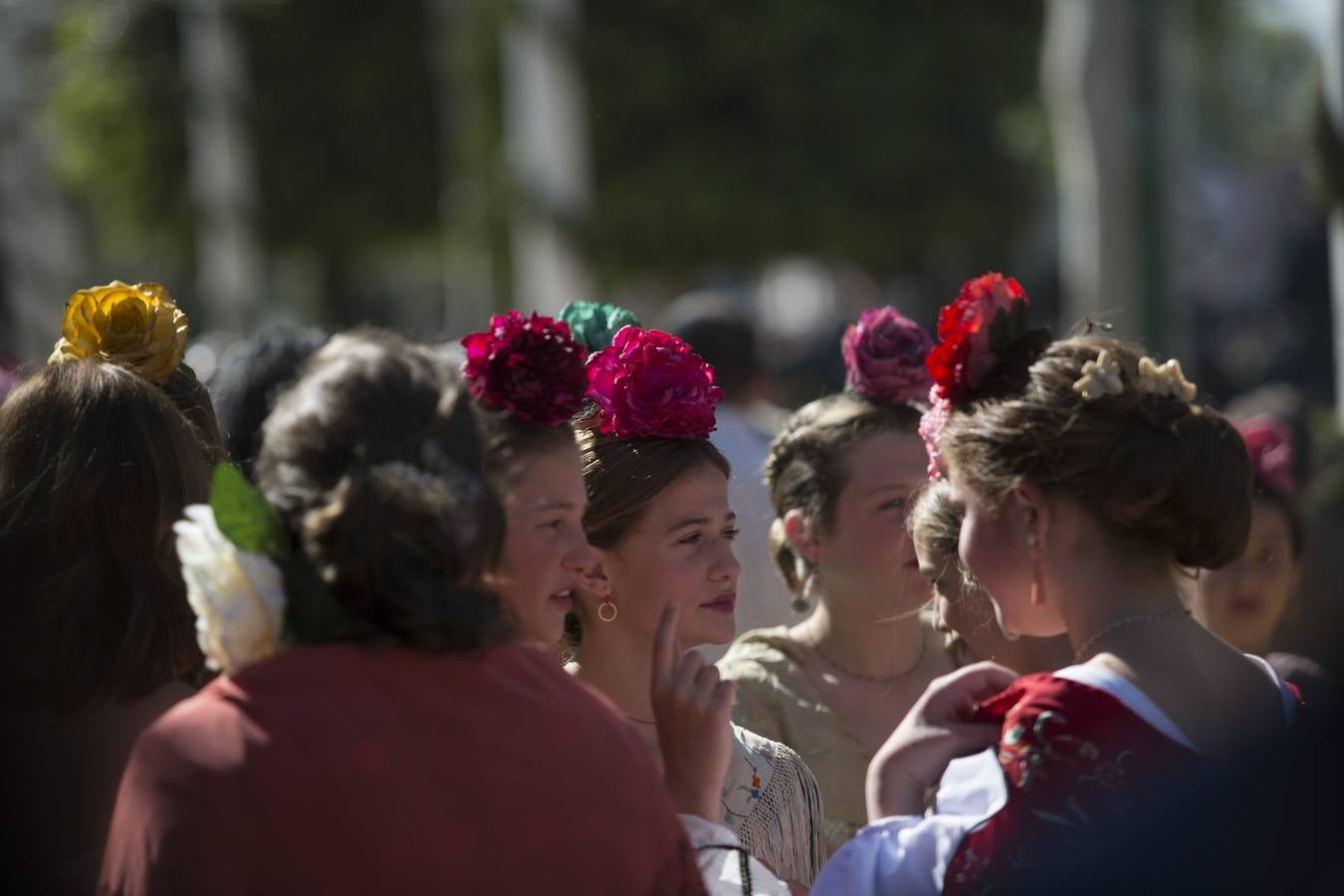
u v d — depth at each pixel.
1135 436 6.89
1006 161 51.31
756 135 49.50
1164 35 24.73
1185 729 6.56
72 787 7.94
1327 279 37.22
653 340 9.30
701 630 9.26
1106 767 6.46
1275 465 12.47
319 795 5.81
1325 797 4.91
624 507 9.05
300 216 58.97
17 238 49.69
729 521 9.52
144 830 5.88
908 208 50.22
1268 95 88.62
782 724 10.91
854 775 10.77
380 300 86.88
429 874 5.81
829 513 10.97
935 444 8.12
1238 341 40.53
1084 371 7.03
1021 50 50.34
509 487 7.14
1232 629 12.32
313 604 6.13
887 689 11.05
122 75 59.66
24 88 56.00
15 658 7.98
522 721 6.20
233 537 6.19
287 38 58.31
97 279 65.88
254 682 6.09
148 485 8.08
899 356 11.08
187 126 58.81
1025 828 6.48
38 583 8.00
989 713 7.32
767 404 21.12
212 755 5.91
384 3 58.81
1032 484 7.07
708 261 49.81
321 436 6.20
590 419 9.26
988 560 7.26
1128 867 5.47
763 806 9.38
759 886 7.88
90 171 60.72
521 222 38.31
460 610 6.09
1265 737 5.25
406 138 58.97
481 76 51.81
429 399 6.30
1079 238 25.33
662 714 7.65
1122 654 6.87
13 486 8.14
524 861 5.96
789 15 48.94
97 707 7.95
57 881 7.82
